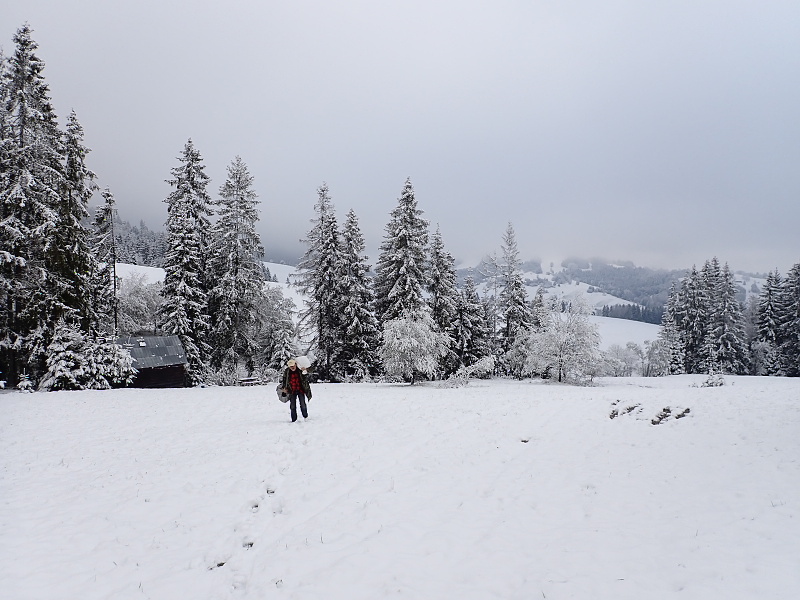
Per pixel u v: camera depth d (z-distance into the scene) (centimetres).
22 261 2117
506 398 1759
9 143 2144
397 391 2239
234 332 3177
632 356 6388
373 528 659
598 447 1030
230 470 899
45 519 701
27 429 1226
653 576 497
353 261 3450
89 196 2439
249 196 3238
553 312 3578
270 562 587
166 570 578
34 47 2272
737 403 1314
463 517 687
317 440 1090
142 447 1054
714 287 5488
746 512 638
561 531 629
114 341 2483
